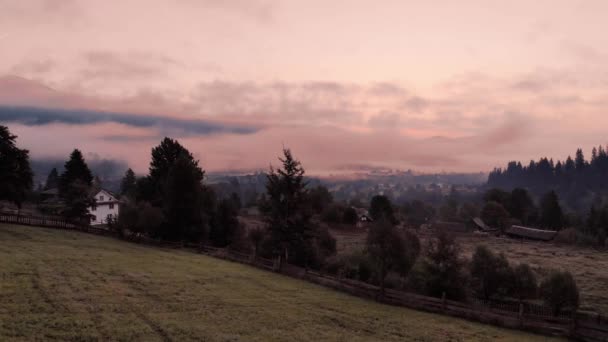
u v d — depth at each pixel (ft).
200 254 151.74
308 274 119.24
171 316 69.97
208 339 61.72
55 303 68.44
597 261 259.19
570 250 319.27
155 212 167.12
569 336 81.20
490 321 88.22
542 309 110.11
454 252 112.98
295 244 146.10
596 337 78.69
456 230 445.37
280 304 87.45
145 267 108.06
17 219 152.66
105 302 72.64
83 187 204.03
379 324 80.74
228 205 201.46
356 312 87.71
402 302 98.17
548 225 483.51
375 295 102.01
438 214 655.76
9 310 62.64
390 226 127.85
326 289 108.99
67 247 123.13
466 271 125.29
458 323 86.63
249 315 76.84
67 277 85.71
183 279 98.94
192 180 179.01
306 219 148.66
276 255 150.30
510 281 121.90
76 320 62.18
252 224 315.37
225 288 95.50
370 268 132.77
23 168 164.14
